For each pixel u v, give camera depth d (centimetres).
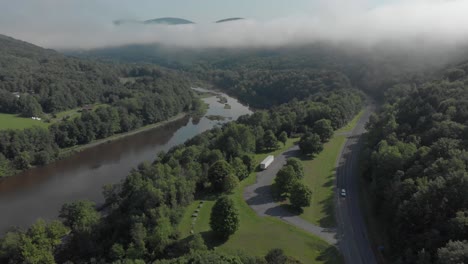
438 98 14288
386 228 9888
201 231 10269
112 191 13575
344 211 11450
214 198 12206
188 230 10312
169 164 13375
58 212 13800
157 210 10138
